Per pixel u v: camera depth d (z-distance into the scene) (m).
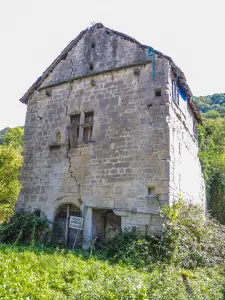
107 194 11.35
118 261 8.88
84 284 5.96
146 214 10.40
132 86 12.00
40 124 14.08
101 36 13.50
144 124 11.33
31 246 10.09
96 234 11.66
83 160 12.30
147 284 5.90
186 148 13.91
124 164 11.30
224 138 26.75
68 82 13.79
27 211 13.12
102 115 12.34
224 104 55.25
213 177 21.17
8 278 5.82
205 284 6.67
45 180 13.07
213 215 20.23
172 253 8.84
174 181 11.03
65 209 12.58
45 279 6.26
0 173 11.84
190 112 15.89
